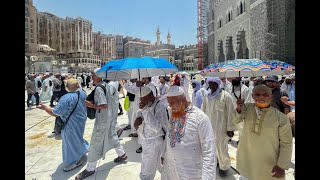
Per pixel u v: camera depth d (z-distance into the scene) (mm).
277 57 26781
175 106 2309
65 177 3932
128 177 3906
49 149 5387
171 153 2363
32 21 54000
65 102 3971
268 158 2488
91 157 3900
